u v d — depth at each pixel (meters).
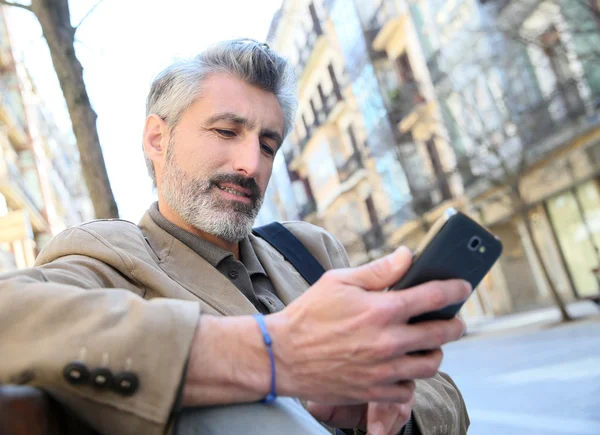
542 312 21.48
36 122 26.06
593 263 19.81
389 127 26.06
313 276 1.59
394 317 0.74
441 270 0.79
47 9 3.52
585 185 19.06
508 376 9.55
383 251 28.41
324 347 0.74
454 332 0.78
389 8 25.45
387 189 28.12
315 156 34.09
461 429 1.49
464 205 23.94
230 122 1.36
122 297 0.80
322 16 30.17
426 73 23.45
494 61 18.89
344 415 1.08
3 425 0.58
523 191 20.95
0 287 0.79
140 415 0.72
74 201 40.28
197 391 0.76
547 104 17.70
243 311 1.21
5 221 19.55
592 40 16.03
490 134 19.08
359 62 27.45
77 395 0.71
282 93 1.45
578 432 5.00
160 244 1.31
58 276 0.94
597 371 7.90
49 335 0.74
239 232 1.37
